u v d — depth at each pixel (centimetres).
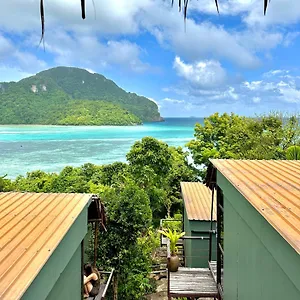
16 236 352
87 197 525
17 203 484
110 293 891
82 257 518
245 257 449
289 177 489
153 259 1135
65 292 419
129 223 891
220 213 688
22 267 279
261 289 373
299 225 286
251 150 1680
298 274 260
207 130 2177
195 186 1353
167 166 1761
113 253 902
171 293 685
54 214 431
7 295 234
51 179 1659
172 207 1967
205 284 723
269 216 311
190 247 965
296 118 1758
